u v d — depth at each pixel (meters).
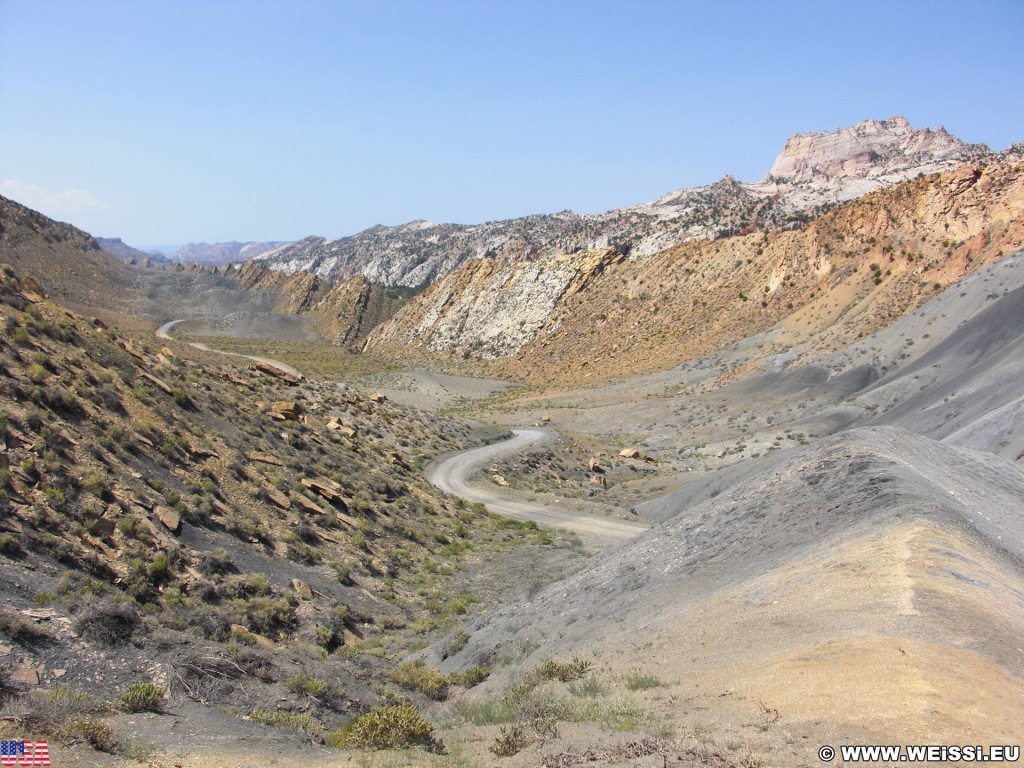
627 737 8.45
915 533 12.84
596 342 124.12
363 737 11.12
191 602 16.48
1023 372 40.69
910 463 18.81
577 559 31.75
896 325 72.06
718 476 41.62
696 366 92.62
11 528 15.11
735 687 9.14
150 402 26.59
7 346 22.75
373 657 17.95
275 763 9.73
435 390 112.88
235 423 31.86
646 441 72.06
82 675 11.52
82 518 17.12
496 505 43.94
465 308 168.88
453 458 55.91
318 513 27.17
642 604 16.36
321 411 49.47
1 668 10.78
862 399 60.53
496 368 135.12
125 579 15.96
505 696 13.02
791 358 79.69
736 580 14.68
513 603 21.56
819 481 18.86
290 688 13.39
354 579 23.69
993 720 6.78
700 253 129.50
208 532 20.88
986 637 8.80
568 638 16.17
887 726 6.84
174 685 12.06
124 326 163.88
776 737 7.28
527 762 8.62
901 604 9.99
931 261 79.38
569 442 67.69
